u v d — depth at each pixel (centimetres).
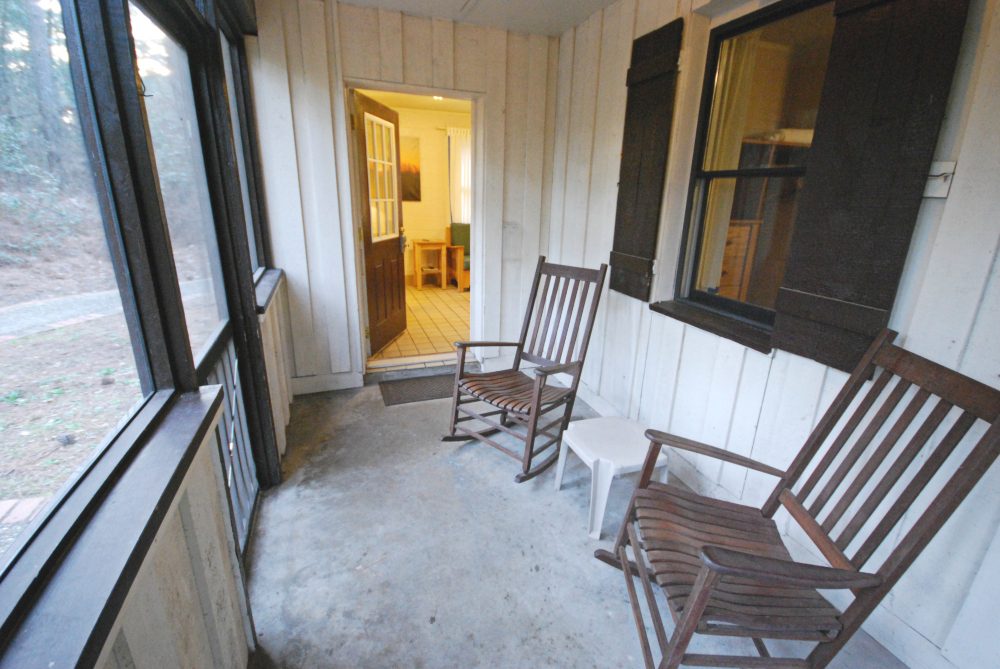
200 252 159
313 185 293
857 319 147
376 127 371
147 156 99
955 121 122
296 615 154
